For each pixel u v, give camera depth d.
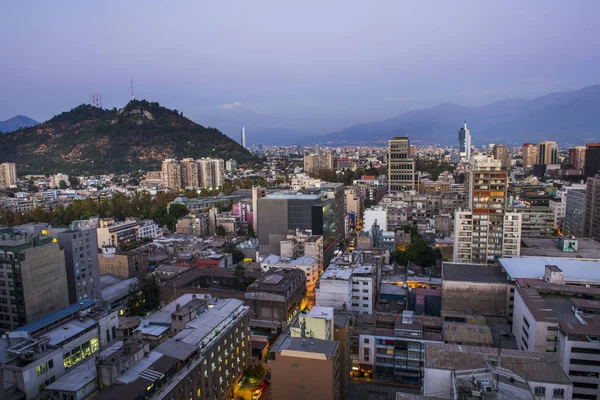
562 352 106.94
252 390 133.62
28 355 99.25
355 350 137.25
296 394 108.25
